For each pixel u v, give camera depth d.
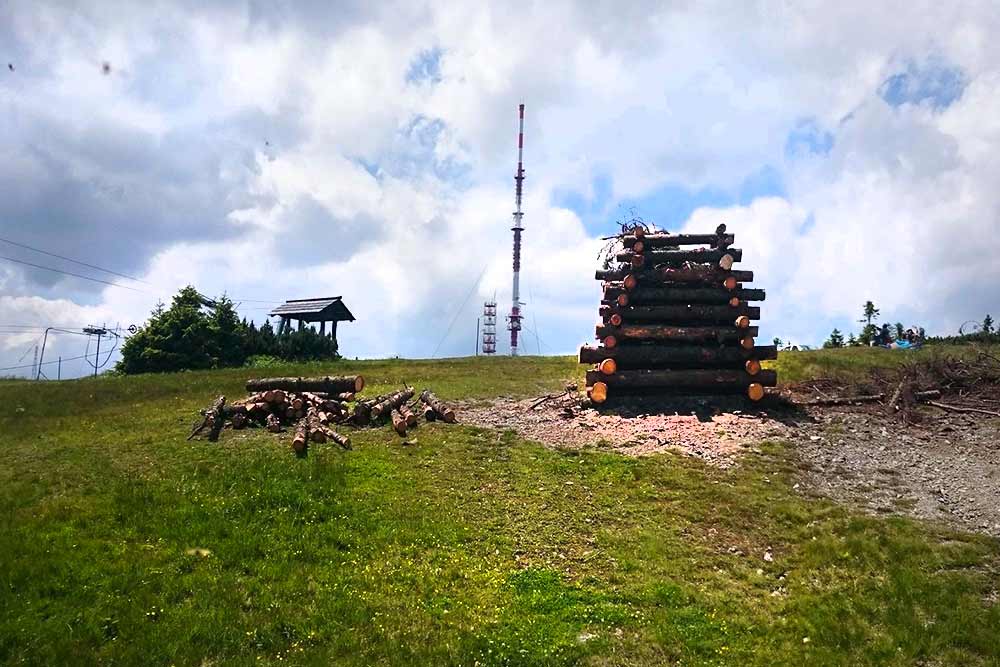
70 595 9.21
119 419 18.47
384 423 17.16
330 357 40.00
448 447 15.40
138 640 8.40
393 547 10.83
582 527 11.89
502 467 14.34
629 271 19.38
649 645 8.85
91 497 12.32
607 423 17.20
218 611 8.99
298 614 9.05
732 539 11.68
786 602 9.91
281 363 35.47
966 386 19.28
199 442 15.65
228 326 36.41
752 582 10.45
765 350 18.73
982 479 13.93
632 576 10.41
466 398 20.58
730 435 16.16
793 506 12.61
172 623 8.74
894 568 10.50
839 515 12.27
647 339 18.92
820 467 14.52
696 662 8.52
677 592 9.99
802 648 8.88
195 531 10.97
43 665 7.98
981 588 9.98
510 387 22.39
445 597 9.65
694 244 19.59
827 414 17.95
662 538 11.58
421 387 22.42
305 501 12.14
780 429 16.56
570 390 20.56
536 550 11.12
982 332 31.38
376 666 8.20
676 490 13.36
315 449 15.01
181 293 36.38
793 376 22.02
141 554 10.30
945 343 31.19
